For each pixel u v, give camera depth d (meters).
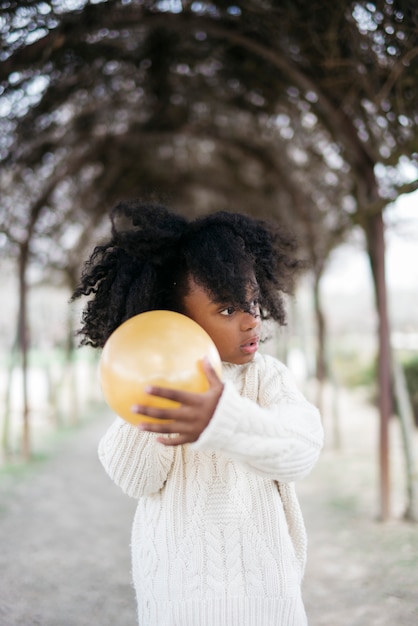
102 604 2.90
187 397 0.97
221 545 1.21
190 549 1.21
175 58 4.33
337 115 3.57
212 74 4.67
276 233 1.57
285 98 4.45
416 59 2.65
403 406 3.95
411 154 3.13
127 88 4.94
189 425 0.99
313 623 2.62
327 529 3.82
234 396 1.00
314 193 5.66
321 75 3.34
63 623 2.71
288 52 3.33
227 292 1.22
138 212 1.33
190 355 1.05
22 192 5.49
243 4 3.15
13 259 6.17
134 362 1.03
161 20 3.40
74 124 5.16
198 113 5.49
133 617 2.76
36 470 5.64
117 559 3.49
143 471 1.27
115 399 1.06
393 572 3.11
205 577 1.19
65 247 6.98
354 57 2.96
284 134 5.24
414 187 3.13
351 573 3.13
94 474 5.52
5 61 3.28
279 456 1.05
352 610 2.73
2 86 3.78
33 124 4.64
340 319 13.24
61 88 4.37
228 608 1.17
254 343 1.29
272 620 1.19
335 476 5.12
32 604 2.90
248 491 1.27
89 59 4.07
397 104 2.94
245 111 5.09
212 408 0.99
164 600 1.21
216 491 1.25
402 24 2.49
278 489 1.34
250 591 1.19
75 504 4.61
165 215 1.34
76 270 7.40
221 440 0.99
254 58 4.00
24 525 4.11
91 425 8.22
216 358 1.09
